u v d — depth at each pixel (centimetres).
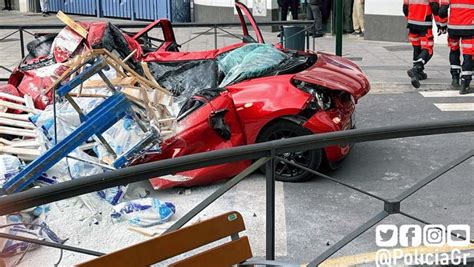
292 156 544
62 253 404
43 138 518
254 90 544
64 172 483
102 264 240
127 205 466
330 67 587
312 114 530
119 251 245
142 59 633
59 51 627
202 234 267
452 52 916
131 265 247
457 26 884
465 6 874
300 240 442
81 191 252
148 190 533
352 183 552
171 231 267
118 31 640
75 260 409
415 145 660
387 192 529
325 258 313
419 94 915
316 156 535
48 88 528
